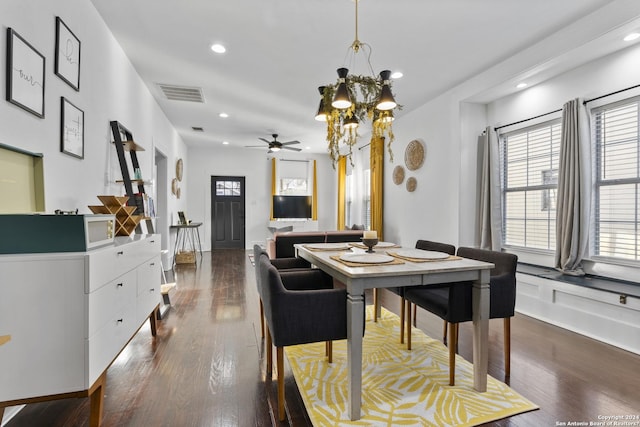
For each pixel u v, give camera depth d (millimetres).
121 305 1751
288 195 8516
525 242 3707
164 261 5297
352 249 2436
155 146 4559
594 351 2336
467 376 1981
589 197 2887
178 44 3021
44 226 1359
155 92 4250
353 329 1591
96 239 1554
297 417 1604
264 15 2553
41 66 1775
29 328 1292
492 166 3828
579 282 2717
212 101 4613
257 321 2967
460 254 2459
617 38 2496
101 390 1500
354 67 3488
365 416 1587
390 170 5672
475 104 4066
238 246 8383
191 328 2789
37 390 1302
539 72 3146
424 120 4719
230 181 8344
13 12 1562
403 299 2475
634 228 2686
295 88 4098
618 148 2789
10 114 1540
